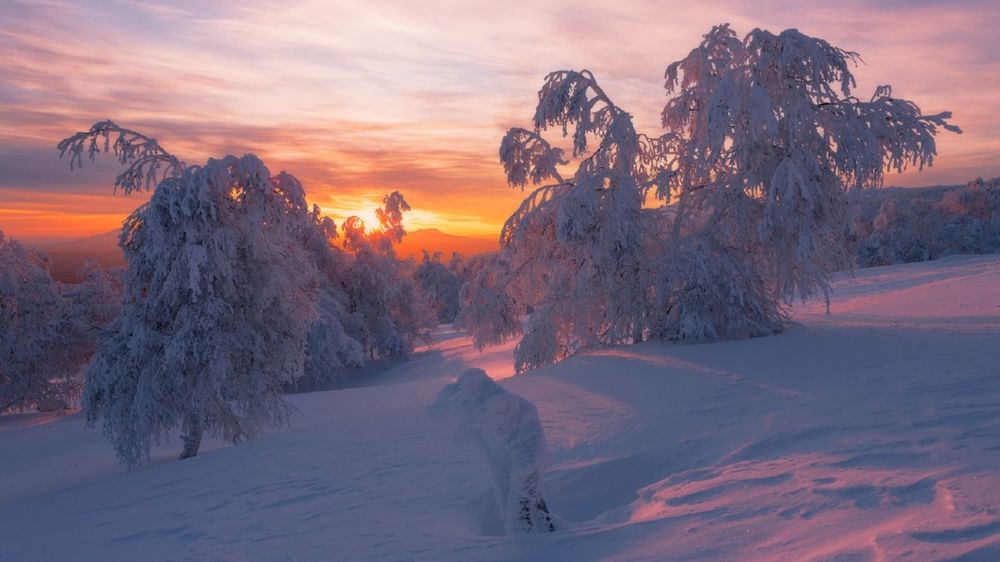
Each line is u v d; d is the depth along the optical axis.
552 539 4.14
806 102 14.00
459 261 83.44
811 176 13.87
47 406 29.09
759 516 3.74
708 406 8.36
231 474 9.39
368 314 43.09
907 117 13.55
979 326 11.91
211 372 15.56
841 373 8.91
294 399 23.98
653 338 16.05
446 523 5.26
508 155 18.44
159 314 15.92
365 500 6.46
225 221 16.20
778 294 15.09
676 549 3.42
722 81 14.13
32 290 28.69
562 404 9.95
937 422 5.73
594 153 16.83
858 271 55.91
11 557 7.11
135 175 16.05
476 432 4.88
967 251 73.56
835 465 4.77
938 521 3.03
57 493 11.89
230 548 5.53
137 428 15.11
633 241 15.58
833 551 2.88
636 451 6.89
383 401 21.22
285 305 17.20
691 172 16.34
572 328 18.52
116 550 6.40
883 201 76.88
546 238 18.14
